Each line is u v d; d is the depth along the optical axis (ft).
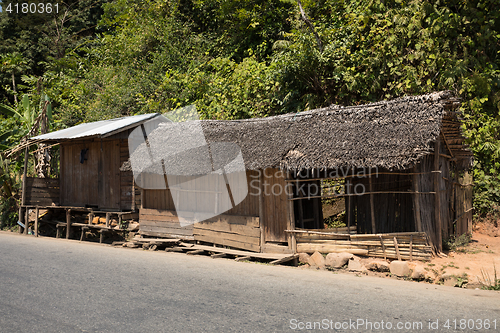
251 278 21.94
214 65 57.06
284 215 28.71
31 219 44.16
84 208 40.50
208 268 24.70
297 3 49.90
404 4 41.29
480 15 38.11
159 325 14.33
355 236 26.18
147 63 66.44
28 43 92.99
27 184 43.57
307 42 43.34
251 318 15.17
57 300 17.16
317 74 44.21
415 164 24.09
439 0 39.04
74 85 75.10
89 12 98.73
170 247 34.09
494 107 37.88
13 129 56.59
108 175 40.68
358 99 43.52
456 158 32.45
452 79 36.94
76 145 43.86
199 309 16.17
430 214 26.50
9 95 91.50
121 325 14.30
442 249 27.84
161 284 20.12
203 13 70.44
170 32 68.13
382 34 40.91
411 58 39.06
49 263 25.04
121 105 61.41
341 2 47.32
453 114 27.30
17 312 15.60
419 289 19.98
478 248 29.17
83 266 24.34
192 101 55.16
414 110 26.53
